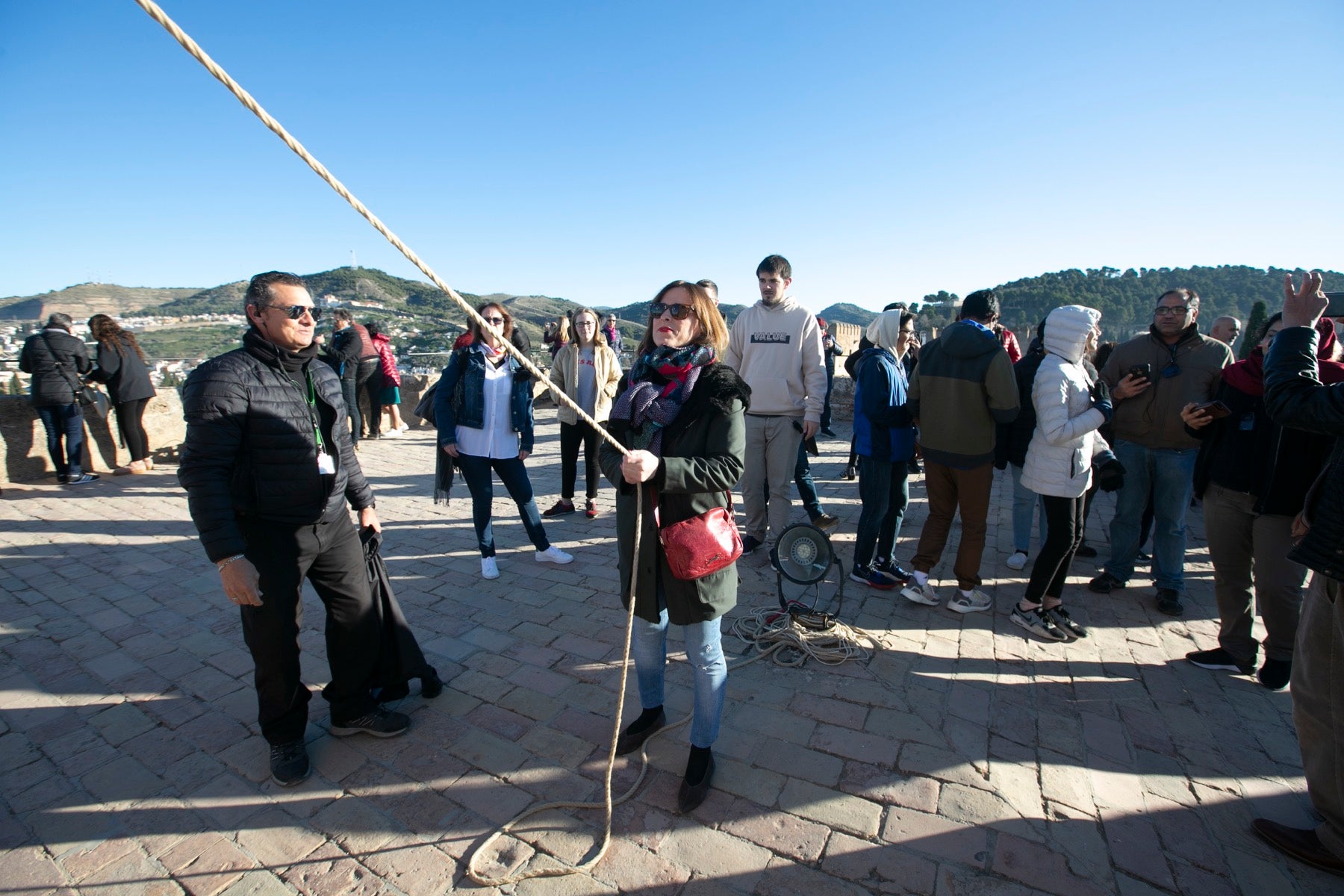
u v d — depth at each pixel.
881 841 2.25
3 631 3.84
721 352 2.50
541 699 3.13
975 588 4.13
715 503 2.42
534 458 9.65
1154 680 3.31
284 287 2.34
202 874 2.13
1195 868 2.14
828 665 3.44
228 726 2.94
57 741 2.83
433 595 4.37
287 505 2.40
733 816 2.37
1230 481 3.23
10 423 7.58
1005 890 2.05
